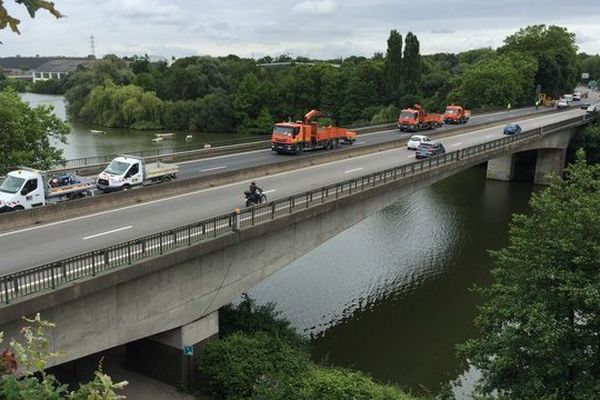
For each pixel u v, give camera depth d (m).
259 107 129.38
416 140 59.47
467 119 88.75
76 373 25.52
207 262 25.25
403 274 43.03
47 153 43.09
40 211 28.45
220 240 24.94
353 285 40.72
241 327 28.34
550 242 18.72
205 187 37.72
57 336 19.75
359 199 34.94
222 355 24.61
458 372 29.77
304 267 44.00
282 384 22.92
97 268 20.56
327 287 40.12
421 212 61.19
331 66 144.00
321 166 47.84
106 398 6.48
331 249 48.38
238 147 54.00
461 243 50.72
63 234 26.47
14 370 6.95
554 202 19.89
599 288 17.06
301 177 42.44
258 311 30.39
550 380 17.98
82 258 19.69
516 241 20.55
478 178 80.94
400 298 38.78
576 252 18.33
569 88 143.50
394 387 25.56
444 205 64.56
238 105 128.62
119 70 146.00
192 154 49.03
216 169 44.12
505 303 19.78
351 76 134.25
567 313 18.36
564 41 137.00
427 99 133.50
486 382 20.73
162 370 25.45
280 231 29.42
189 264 24.33
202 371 24.67
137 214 30.36
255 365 24.09
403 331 34.09
